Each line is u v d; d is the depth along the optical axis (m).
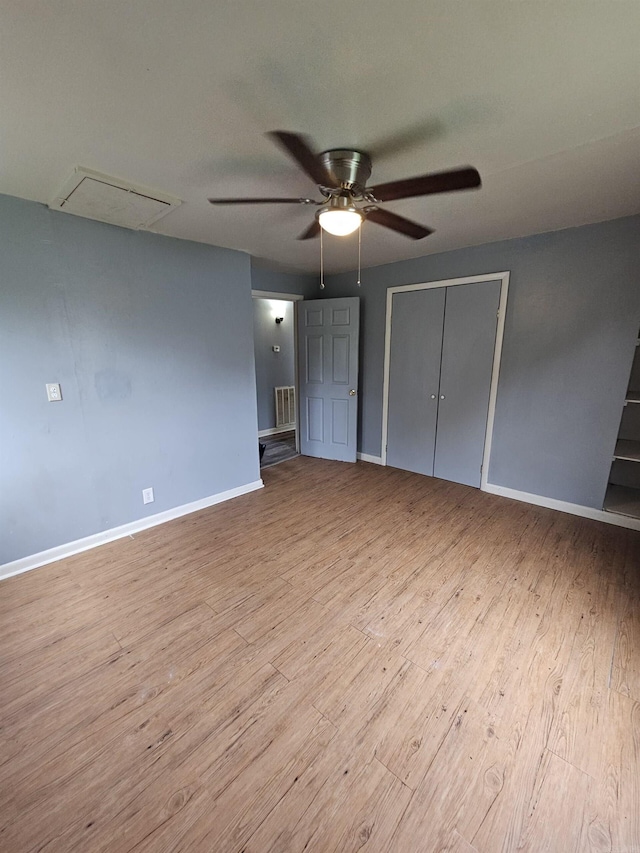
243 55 1.09
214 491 3.36
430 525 2.91
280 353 5.96
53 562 2.46
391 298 3.92
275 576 2.29
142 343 2.73
